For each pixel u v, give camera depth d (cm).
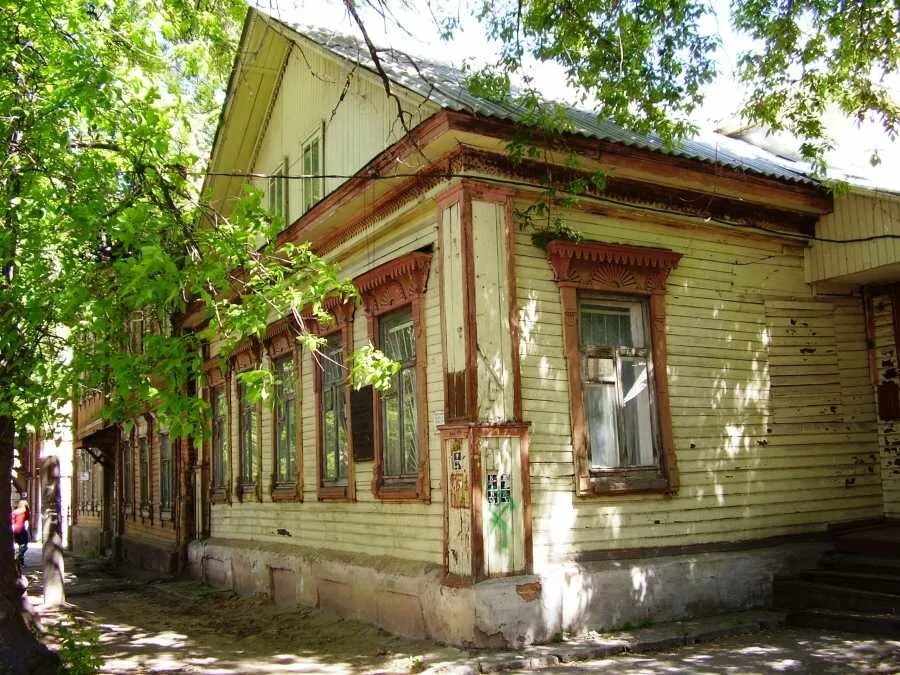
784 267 1166
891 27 957
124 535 2447
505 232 932
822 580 1016
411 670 819
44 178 764
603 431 990
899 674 733
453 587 865
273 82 1462
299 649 988
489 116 888
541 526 909
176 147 845
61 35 768
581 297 1000
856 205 1131
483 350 895
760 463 1085
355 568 1084
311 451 1287
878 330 1197
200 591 1535
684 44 962
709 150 1221
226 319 691
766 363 1120
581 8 934
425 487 966
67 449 3591
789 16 973
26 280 738
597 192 1005
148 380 702
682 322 1059
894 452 1168
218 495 1667
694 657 823
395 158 973
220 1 1065
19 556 1988
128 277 659
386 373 719
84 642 1033
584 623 893
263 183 1536
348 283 729
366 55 1120
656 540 984
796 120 1041
